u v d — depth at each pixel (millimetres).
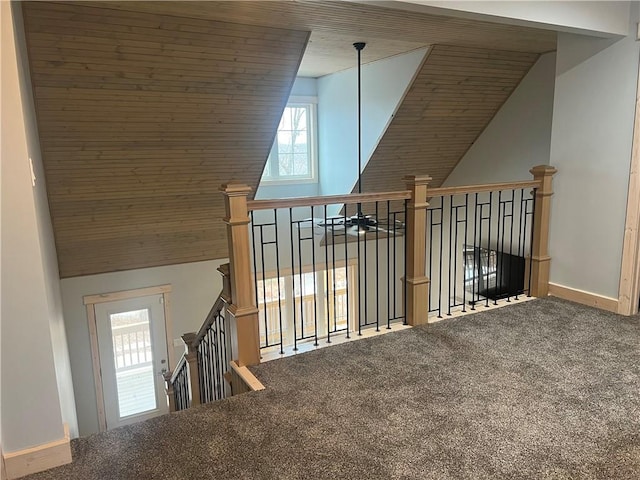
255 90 4176
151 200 5098
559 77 3826
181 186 5055
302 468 1935
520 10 2928
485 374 2691
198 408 2408
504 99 5453
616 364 2781
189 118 4238
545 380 2607
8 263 1859
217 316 3512
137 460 2020
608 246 3596
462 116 5484
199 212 5547
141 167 4617
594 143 3611
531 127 5191
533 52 4789
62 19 3057
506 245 5621
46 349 1949
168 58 3598
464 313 3664
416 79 4688
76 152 4180
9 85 1794
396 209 7008
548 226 3994
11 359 1898
